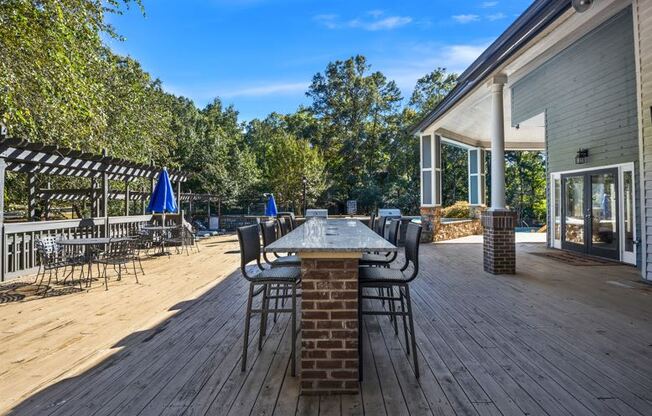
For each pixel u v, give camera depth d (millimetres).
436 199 10992
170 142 13961
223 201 21453
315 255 2152
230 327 3346
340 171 26141
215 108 31484
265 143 33438
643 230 5238
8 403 2027
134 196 13180
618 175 6676
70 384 2248
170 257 8273
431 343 2875
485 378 2275
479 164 13922
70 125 6723
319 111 27828
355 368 2131
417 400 2021
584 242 7836
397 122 26719
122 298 4480
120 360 2607
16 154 5871
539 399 2020
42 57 5625
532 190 25641
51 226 6594
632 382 2211
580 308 3844
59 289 5020
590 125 7273
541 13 4145
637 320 3426
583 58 7375
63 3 5832
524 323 3350
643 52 5168
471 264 6754
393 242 3809
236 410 1938
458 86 7125
